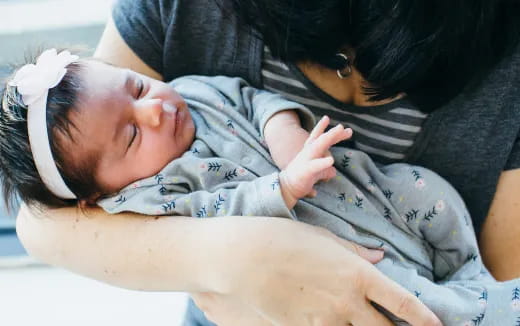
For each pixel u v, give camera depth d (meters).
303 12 0.70
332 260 0.63
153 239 0.70
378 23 0.67
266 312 0.64
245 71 0.81
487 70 0.71
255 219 0.67
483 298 0.68
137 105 0.77
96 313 1.40
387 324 0.64
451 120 0.75
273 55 0.77
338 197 0.76
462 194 0.80
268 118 0.75
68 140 0.74
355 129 0.79
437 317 0.65
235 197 0.70
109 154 0.75
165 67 0.86
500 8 0.67
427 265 0.78
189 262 0.67
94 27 1.41
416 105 0.74
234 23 0.78
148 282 0.71
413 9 0.64
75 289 1.47
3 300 1.45
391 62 0.68
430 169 0.80
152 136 0.76
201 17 0.79
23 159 0.76
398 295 0.62
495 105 0.73
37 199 0.79
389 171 0.79
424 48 0.66
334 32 0.71
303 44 0.72
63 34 1.41
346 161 0.77
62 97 0.74
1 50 1.39
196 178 0.76
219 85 0.82
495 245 0.81
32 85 0.74
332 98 0.77
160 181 0.75
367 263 0.64
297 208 0.74
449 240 0.77
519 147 0.75
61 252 0.75
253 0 0.71
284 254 0.63
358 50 0.72
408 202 0.77
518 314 0.67
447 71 0.69
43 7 1.44
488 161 0.77
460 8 0.63
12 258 1.49
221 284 0.65
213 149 0.79
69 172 0.75
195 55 0.84
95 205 0.77
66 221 0.76
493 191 0.78
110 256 0.72
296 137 0.73
